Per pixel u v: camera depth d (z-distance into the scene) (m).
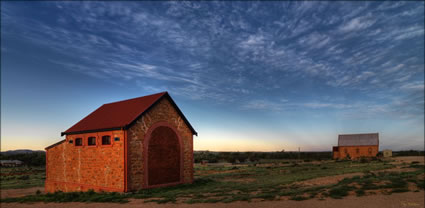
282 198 15.26
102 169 21.81
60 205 16.50
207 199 15.66
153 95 24.09
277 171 40.84
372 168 36.09
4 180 46.97
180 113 24.58
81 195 19.53
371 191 16.73
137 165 20.86
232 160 82.50
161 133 22.94
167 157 23.14
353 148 82.69
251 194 16.94
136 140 21.00
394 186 17.84
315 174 31.39
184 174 24.39
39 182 42.47
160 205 14.68
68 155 25.33
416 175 22.45
